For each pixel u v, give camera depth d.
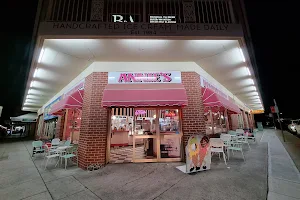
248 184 4.00
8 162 6.82
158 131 6.61
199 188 3.85
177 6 6.26
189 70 6.98
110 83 6.56
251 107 22.94
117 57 6.39
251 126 22.64
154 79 6.76
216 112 9.59
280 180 4.21
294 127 18.77
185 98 5.88
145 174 4.93
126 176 4.80
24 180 4.59
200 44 5.53
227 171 5.02
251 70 7.71
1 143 14.61
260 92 12.03
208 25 5.14
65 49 5.61
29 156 8.16
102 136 6.10
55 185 4.20
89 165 5.70
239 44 5.43
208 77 8.28
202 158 5.18
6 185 4.23
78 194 3.67
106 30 4.91
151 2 6.23
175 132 6.97
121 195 3.59
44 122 15.74
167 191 3.74
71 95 6.68
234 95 13.69
